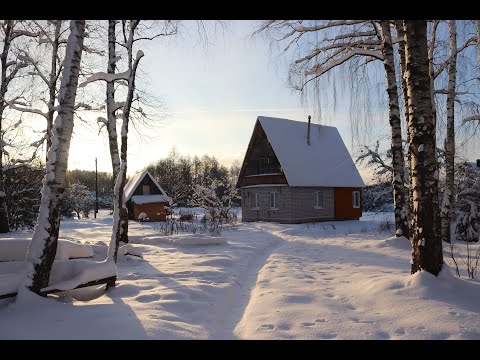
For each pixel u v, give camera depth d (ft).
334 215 101.55
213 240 44.88
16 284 17.38
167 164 262.47
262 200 98.99
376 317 16.37
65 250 23.02
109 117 41.96
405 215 41.70
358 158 70.64
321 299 19.54
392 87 40.81
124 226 44.04
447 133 47.19
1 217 62.08
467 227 51.47
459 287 18.60
